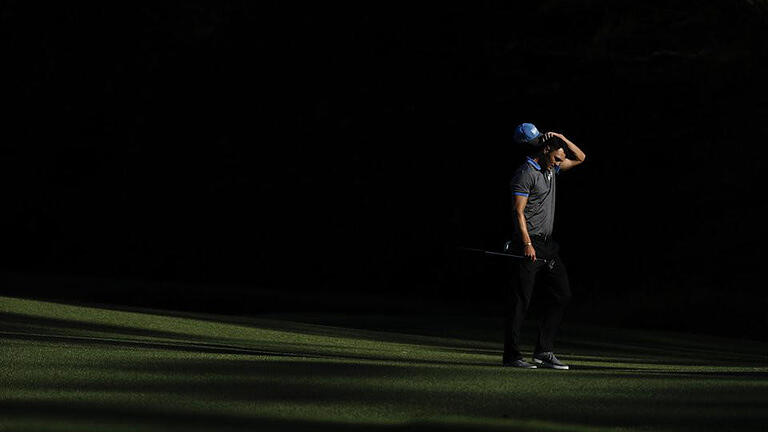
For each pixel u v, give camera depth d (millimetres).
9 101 140500
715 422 19500
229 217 126688
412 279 117438
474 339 51219
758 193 101250
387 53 114000
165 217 130750
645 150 105062
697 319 84125
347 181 120062
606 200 107312
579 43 99688
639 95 101375
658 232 105562
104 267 131875
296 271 122562
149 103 134625
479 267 114000
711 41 92062
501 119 109250
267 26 125625
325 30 119562
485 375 26344
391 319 63531
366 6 114875
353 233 120188
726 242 99688
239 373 25672
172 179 131000
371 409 20578
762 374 28828
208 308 94625
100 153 137250
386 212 118500
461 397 22375
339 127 119500
